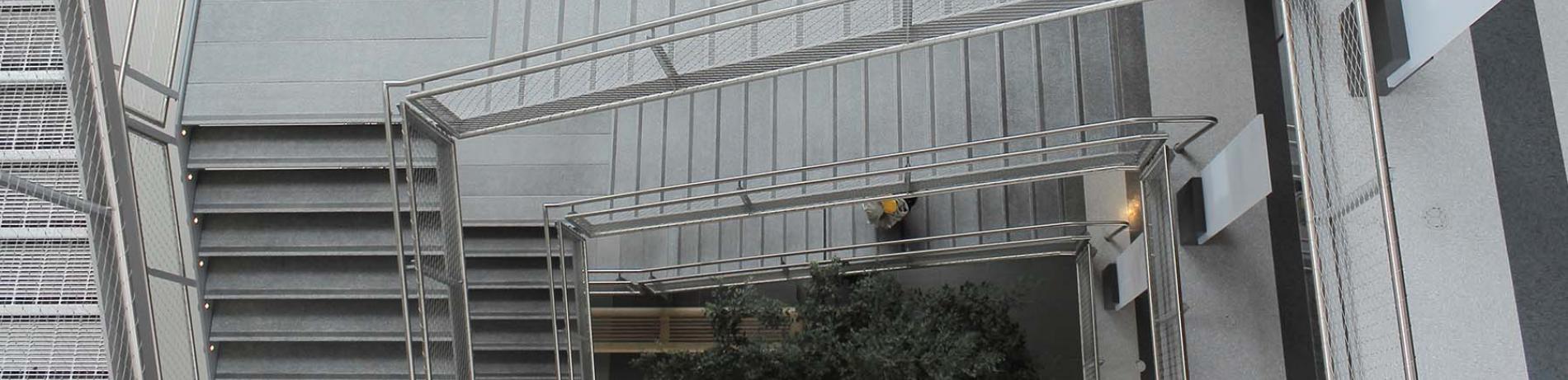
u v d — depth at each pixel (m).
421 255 6.23
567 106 6.30
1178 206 7.12
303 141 8.09
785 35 5.88
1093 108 8.47
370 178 8.25
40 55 3.62
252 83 8.00
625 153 9.16
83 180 3.51
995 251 9.54
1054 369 10.54
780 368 9.35
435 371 6.32
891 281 9.67
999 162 8.55
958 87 8.84
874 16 5.46
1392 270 3.65
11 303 3.67
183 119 7.84
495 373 10.05
